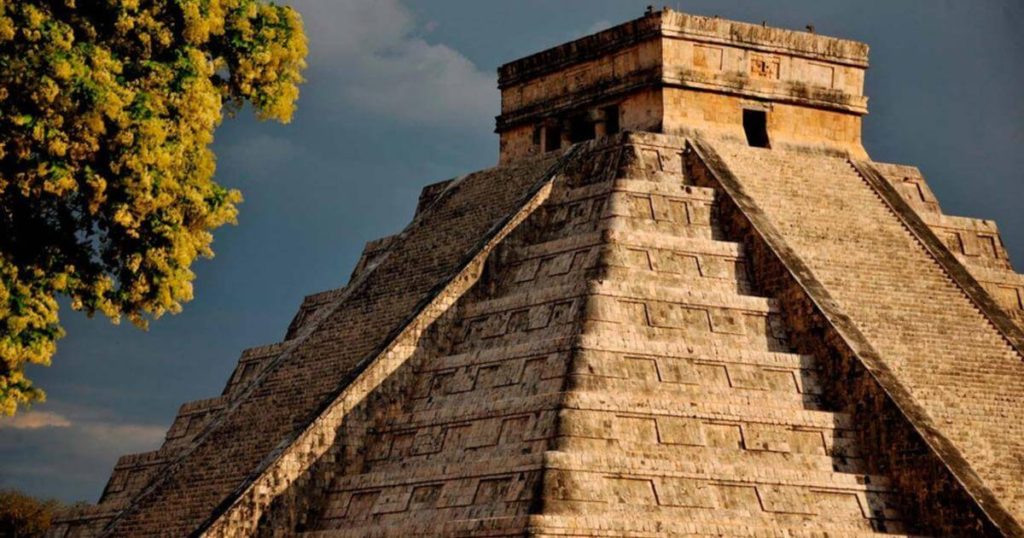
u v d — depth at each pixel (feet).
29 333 175.52
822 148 288.71
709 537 210.59
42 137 170.30
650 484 215.92
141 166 174.50
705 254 253.03
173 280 181.68
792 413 231.71
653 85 277.23
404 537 217.97
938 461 223.30
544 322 239.91
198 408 294.87
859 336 241.35
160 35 179.83
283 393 260.42
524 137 298.97
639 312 237.86
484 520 209.36
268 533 232.53
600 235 248.32
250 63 187.83
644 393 227.81
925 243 269.85
